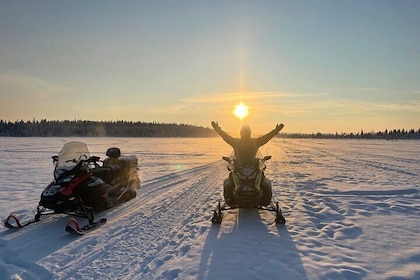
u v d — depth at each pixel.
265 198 6.69
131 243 5.52
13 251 5.17
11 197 9.35
